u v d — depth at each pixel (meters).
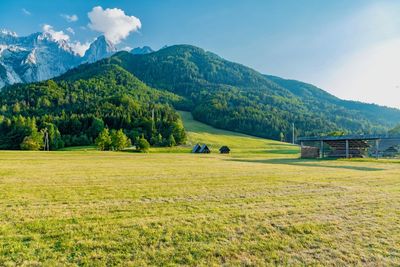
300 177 15.52
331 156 45.22
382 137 37.03
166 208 8.23
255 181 13.84
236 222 7.04
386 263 5.16
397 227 6.92
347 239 6.16
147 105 145.62
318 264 5.07
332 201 9.41
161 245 5.63
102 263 4.88
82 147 84.19
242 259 5.18
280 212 7.96
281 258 5.25
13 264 4.74
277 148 95.56
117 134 71.56
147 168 20.88
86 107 127.94
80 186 11.84
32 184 12.14
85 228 6.43
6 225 6.49
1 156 32.06
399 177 15.88
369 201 9.46
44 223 6.68
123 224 6.73
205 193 10.55
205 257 5.20
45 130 78.19
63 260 4.93
